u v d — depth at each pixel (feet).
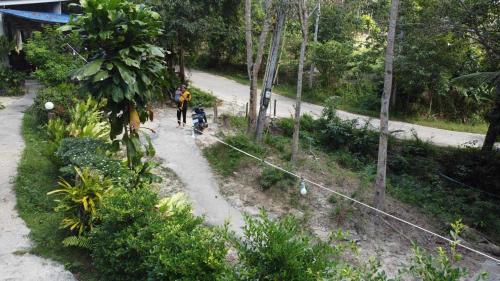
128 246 20.30
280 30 47.19
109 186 25.75
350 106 80.94
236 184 40.45
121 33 23.61
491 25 49.52
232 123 55.42
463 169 51.88
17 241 25.27
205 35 66.80
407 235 34.99
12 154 36.65
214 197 37.63
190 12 63.26
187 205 24.34
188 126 54.03
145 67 24.67
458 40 54.29
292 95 85.20
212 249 18.51
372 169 43.75
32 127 43.70
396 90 79.66
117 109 25.58
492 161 53.11
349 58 86.07
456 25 49.24
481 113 79.36
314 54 85.92
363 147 54.29
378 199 36.73
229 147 46.16
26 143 39.55
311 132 57.72
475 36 51.90
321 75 88.58
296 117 43.09
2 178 32.40
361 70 83.97
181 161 43.70
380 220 36.06
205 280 17.76
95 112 37.42
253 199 38.11
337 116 58.23
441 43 56.49
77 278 22.68
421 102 80.23
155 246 18.92
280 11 45.68
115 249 21.09
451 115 79.82
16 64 65.98
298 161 45.21
